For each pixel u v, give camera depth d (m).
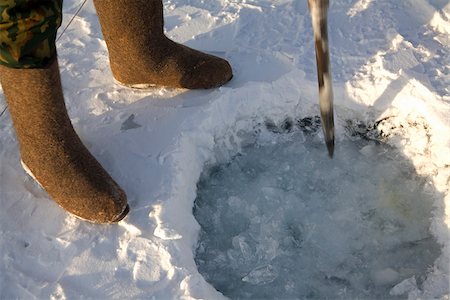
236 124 1.93
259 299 1.60
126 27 1.79
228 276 1.65
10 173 1.77
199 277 1.55
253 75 1.97
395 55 1.95
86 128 1.87
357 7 2.13
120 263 1.56
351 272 1.64
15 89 1.45
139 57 1.87
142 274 1.54
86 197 1.59
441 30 2.03
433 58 1.93
